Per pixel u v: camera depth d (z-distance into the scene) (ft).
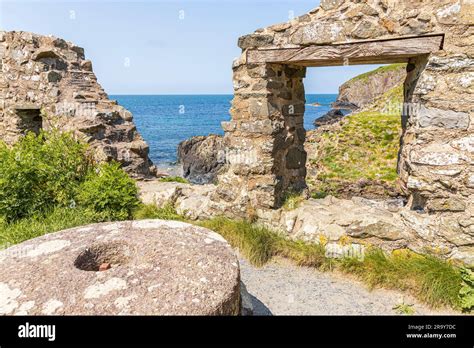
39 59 24.91
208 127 164.66
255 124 16.51
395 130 45.16
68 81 25.12
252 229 16.33
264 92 15.99
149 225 10.69
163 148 109.60
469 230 12.37
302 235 15.65
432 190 12.84
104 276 7.66
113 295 7.02
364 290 13.11
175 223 10.91
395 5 12.81
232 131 17.43
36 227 15.80
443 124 12.48
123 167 23.85
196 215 18.80
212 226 17.20
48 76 24.17
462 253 12.57
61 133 22.26
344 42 13.80
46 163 19.88
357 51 13.61
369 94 189.37
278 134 16.87
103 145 22.84
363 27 13.42
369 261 13.74
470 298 11.43
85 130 22.68
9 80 27.25
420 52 12.55
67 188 19.57
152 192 20.76
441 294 11.79
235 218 17.52
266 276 14.24
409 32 12.69
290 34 14.97
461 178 12.40
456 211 12.63
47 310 6.56
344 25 13.74
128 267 8.07
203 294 7.18
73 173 20.65
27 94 26.20
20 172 17.98
